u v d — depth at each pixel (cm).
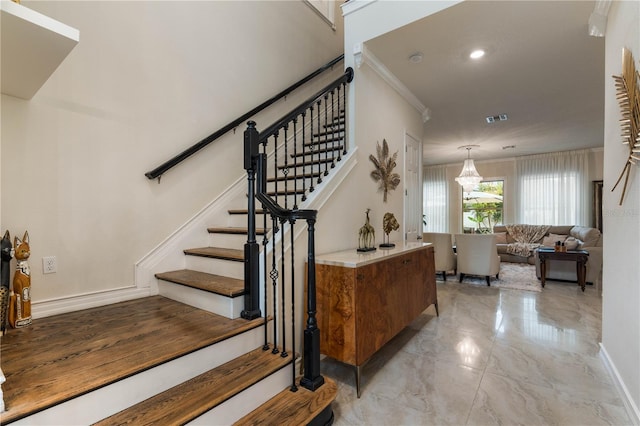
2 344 159
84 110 219
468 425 172
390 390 207
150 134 256
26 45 133
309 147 412
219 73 316
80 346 157
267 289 206
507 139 648
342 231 287
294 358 179
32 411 109
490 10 257
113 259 232
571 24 271
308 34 444
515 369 231
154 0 262
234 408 147
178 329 179
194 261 263
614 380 207
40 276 199
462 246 529
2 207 185
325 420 166
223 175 314
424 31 287
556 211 771
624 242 192
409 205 440
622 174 194
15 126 190
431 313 366
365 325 217
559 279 532
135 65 248
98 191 225
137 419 126
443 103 454
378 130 355
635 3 171
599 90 405
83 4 219
